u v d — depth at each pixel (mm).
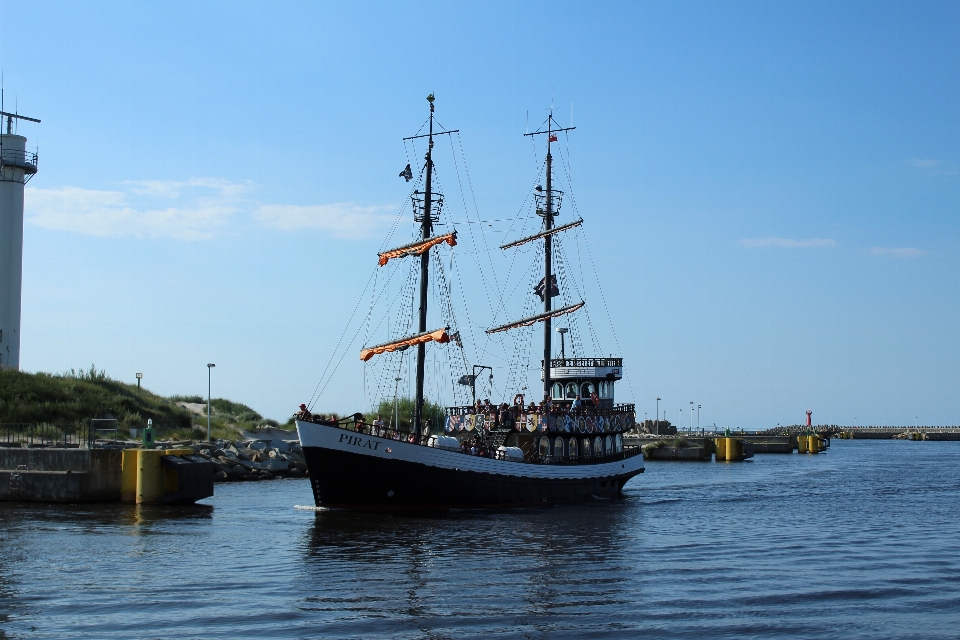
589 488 75188
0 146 111125
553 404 76812
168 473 63844
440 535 51094
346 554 44406
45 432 87938
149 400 113375
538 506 67688
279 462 96062
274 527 53125
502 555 44781
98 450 64188
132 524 53625
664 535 53812
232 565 41156
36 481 63531
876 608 34000
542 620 31938
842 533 55750
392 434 65750
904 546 50125
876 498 82188
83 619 31359
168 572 39312
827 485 99000
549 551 46375
